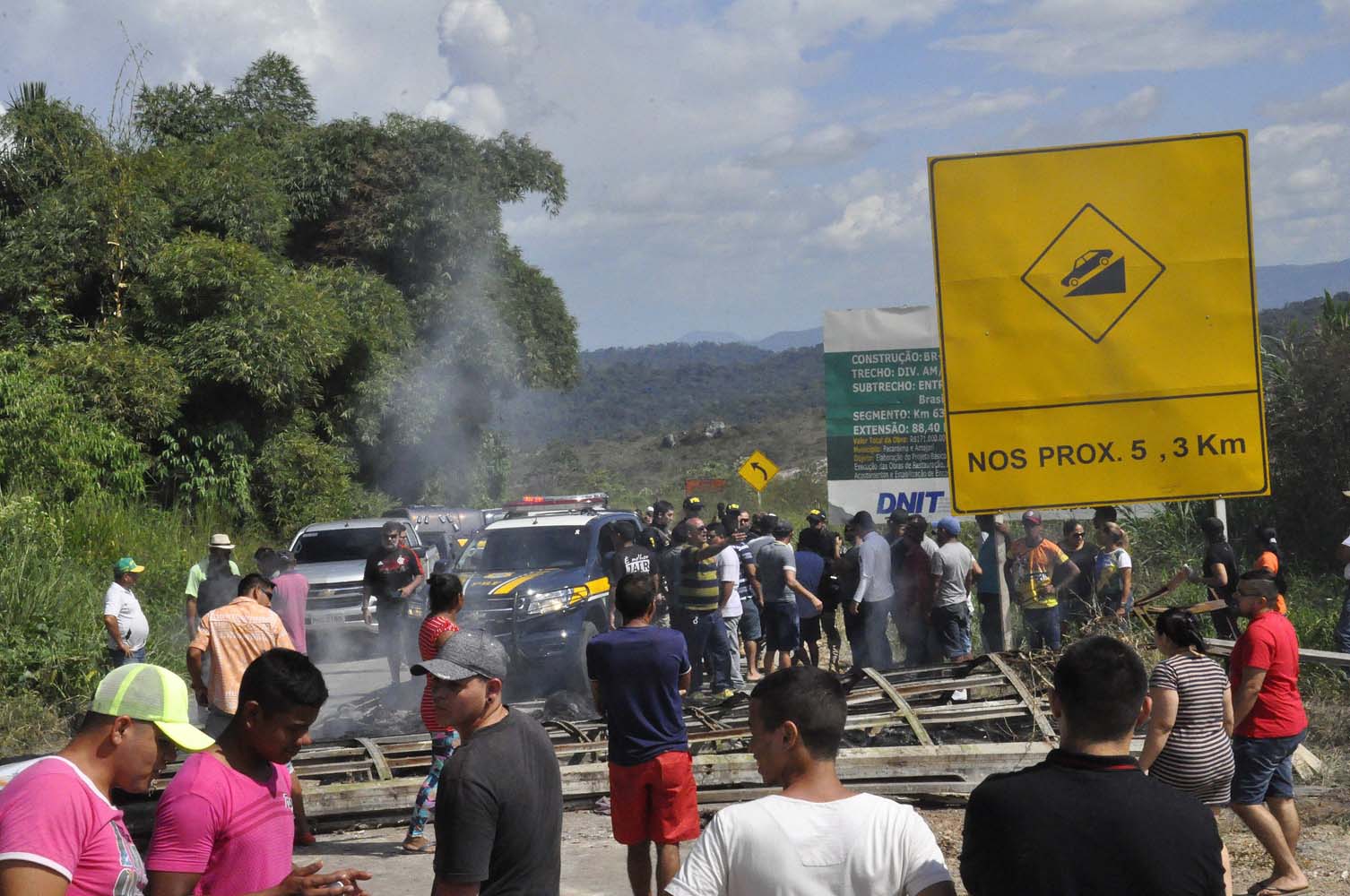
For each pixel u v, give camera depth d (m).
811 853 2.94
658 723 5.90
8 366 19.12
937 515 16.67
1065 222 11.12
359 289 29.69
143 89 26.36
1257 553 15.20
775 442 91.94
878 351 16.78
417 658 13.36
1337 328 17.97
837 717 3.10
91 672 11.80
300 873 3.31
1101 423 11.10
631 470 92.19
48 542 15.48
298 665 3.44
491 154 35.81
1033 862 2.85
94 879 2.91
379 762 8.53
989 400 11.18
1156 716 5.55
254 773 3.44
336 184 33.06
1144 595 13.99
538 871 3.87
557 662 12.66
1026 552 11.75
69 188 23.44
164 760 3.17
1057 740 8.57
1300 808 7.96
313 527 18.64
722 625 12.61
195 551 19.11
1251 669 6.21
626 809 5.91
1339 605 14.42
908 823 3.00
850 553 12.97
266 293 23.98
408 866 7.21
